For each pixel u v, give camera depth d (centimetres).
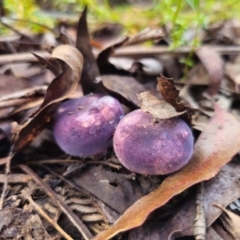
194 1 19
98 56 17
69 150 14
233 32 27
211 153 13
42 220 13
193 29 27
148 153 12
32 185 14
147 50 23
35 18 27
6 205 13
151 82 20
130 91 17
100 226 13
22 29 27
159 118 12
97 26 29
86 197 14
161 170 12
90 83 16
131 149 12
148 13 29
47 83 20
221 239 12
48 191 14
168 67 22
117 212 13
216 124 14
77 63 13
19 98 16
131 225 12
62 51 13
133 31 28
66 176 14
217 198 13
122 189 14
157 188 12
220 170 14
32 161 15
